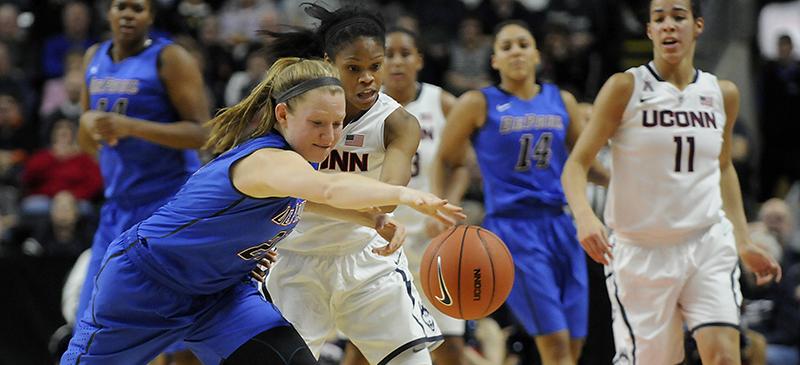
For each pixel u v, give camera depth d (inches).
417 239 421.1
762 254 338.6
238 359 259.9
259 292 275.6
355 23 297.4
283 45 311.3
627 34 895.1
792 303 518.0
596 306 471.8
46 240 584.7
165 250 254.5
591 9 869.8
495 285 289.7
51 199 641.6
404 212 420.2
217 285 262.2
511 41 411.5
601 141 330.0
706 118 328.2
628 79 327.9
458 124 412.2
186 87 383.2
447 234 298.0
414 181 438.0
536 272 393.7
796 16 999.6
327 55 301.1
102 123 358.9
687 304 326.3
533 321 392.8
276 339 258.5
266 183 233.5
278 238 260.5
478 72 811.4
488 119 411.2
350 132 304.0
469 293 289.3
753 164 761.0
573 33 855.1
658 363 333.1
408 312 300.8
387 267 304.3
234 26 837.8
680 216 325.4
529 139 407.5
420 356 300.0
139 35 386.6
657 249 330.0
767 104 868.0
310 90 241.4
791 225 651.5
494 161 410.0
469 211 554.6
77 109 705.0
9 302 540.4
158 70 383.2
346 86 298.0
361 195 218.5
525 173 407.2
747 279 510.9
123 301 259.3
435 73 806.5
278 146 244.8
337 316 308.2
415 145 303.1
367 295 301.4
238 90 739.4
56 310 544.7
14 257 542.6
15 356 538.0
